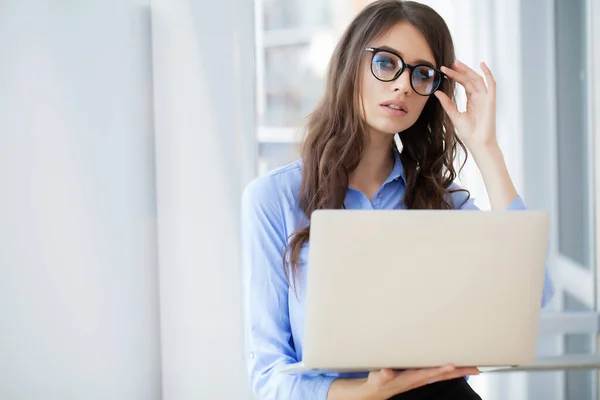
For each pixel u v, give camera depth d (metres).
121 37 2.15
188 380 2.33
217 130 2.31
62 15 2.00
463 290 0.96
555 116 2.40
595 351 2.40
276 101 2.38
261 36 2.36
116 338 2.17
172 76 2.27
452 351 0.98
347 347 0.97
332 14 2.37
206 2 2.27
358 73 1.29
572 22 2.36
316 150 1.36
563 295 2.41
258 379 1.28
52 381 2.02
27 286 1.95
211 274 2.33
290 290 1.31
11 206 1.90
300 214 1.35
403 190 1.45
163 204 2.29
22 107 1.91
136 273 2.22
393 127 1.28
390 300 0.95
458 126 1.39
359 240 0.94
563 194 2.42
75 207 2.05
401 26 1.27
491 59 2.42
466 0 2.42
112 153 2.15
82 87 2.06
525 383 2.51
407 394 1.19
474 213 0.96
